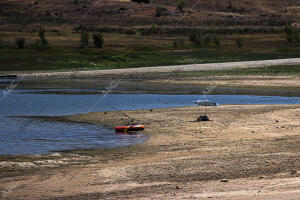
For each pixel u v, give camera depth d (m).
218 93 133.62
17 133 70.81
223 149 55.00
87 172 44.97
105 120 84.00
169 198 34.62
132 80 180.38
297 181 38.06
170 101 115.75
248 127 72.56
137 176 42.66
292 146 55.50
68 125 78.94
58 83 173.12
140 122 80.56
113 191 37.69
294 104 103.94
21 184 40.88
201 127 73.56
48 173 45.09
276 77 175.88
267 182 38.28
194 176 42.03
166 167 45.75
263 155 49.78
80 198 36.00
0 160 51.97
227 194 34.91
